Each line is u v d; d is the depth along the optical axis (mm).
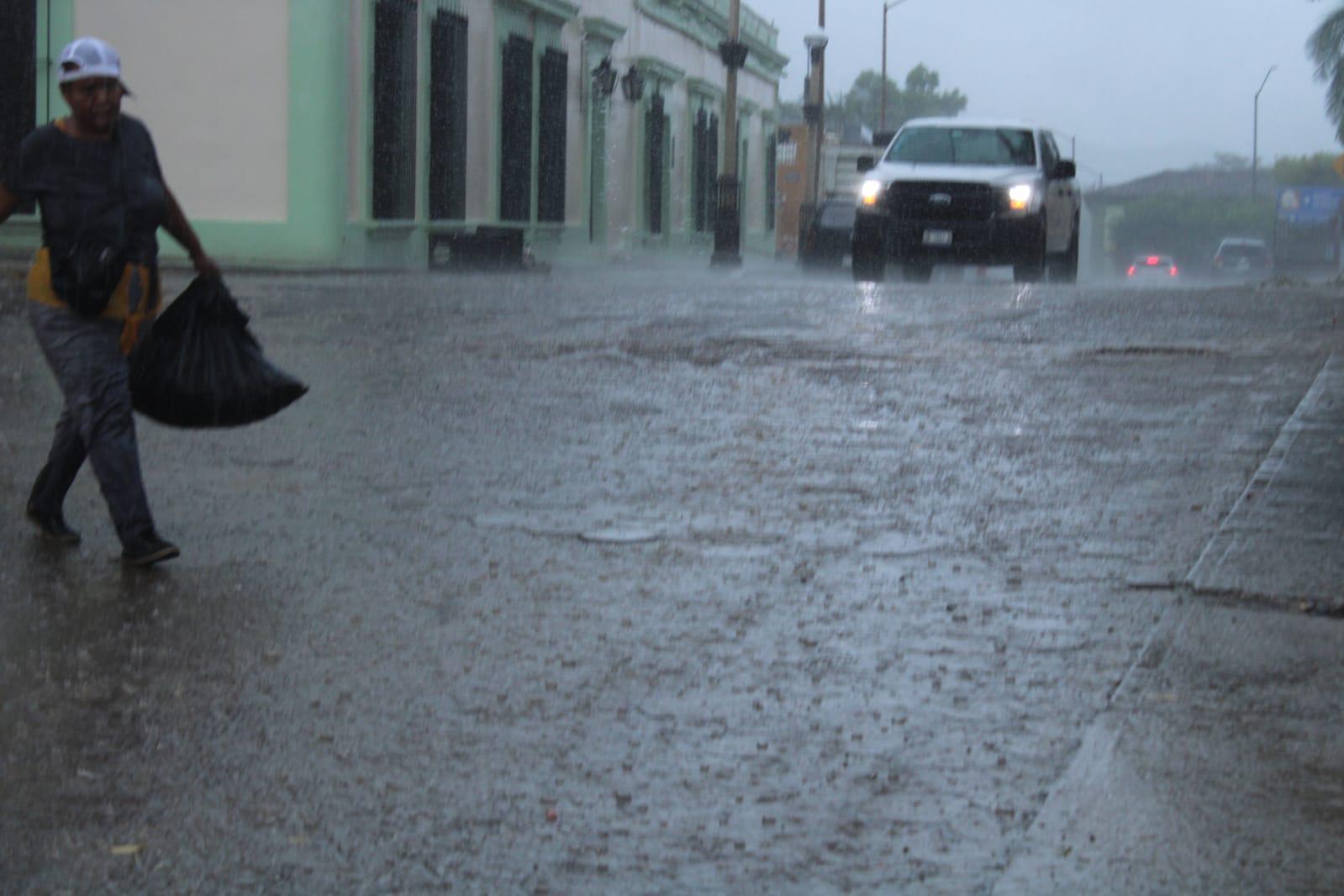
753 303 14273
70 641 4961
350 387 9586
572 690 4555
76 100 5676
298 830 3645
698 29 46750
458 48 29188
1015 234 19812
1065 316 12859
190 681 4621
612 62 38875
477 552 6023
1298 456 7152
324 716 4348
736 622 5180
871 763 4031
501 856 3521
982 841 3598
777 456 7676
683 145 45719
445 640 5000
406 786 3891
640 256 40156
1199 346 10953
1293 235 70875
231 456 7672
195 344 5988
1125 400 8938
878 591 5508
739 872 3449
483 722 4312
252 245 25188
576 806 3779
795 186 62906
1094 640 4953
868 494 6914
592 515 6586
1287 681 4539
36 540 6137
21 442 7914
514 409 8883
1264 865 3453
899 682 4613
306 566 5836
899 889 3367
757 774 3965
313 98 24859
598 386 9633
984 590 5500
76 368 5723
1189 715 4293
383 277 20000
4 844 3561
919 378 9773
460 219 29609
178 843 3572
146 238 5824
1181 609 5215
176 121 25234
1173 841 3564
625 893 3352
